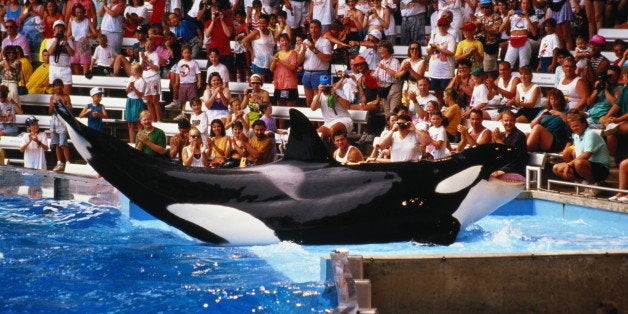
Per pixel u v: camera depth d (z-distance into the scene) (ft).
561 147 151.74
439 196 110.11
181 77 197.26
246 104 176.86
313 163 111.96
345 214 107.55
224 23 200.64
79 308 85.61
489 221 129.59
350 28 194.49
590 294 82.02
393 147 142.82
